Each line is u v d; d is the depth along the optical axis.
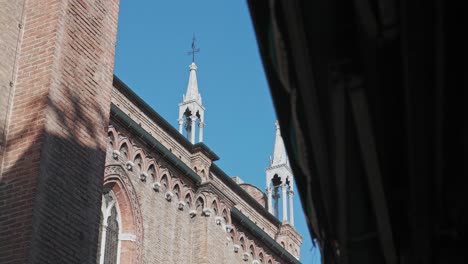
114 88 28.64
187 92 35.94
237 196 35.91
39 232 13.31
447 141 5.60
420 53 4.78
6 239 13.25
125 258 25.42
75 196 14.48
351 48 5.80
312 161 6.71
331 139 6.32
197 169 31.77
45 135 14.23
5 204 13.67
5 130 14.59
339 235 7.01
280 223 39.09
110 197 25.67
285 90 6.46
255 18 6.14
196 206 29.47
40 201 13.55
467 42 5.01
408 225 6.79
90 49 16.41
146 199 27.00
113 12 17.66
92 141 15.50
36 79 15.09
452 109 5.39
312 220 7.48
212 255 28.83
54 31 15.55
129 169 26.34
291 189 41.41
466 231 6.33
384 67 5.54
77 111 15.37
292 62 5.93
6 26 15.62
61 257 13.65
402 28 4.78
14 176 13.93
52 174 14.09
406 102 5.21
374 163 6.27
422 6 4.50
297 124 6.44
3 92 14.82
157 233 27.11
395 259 6.92
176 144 31.39
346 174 6.55
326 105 6.07
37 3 16.19
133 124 26.56
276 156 42.31
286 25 5.64
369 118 5.97
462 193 6.00
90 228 14.62
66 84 15.34
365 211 6.95
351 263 7.23
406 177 6.34
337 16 5.57
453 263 6.42
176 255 27.81
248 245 32.25
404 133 5.95
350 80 5.92
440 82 4.96
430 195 5.86
